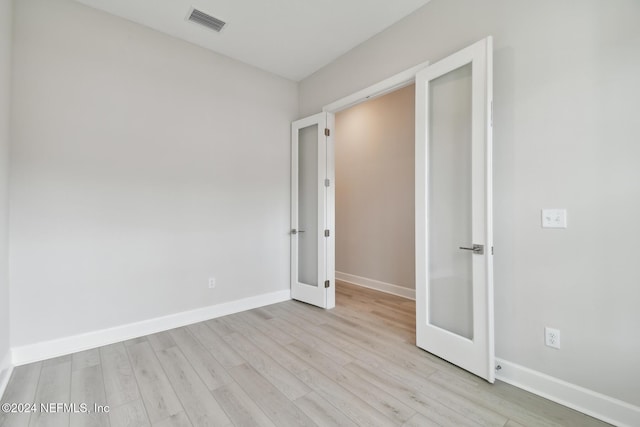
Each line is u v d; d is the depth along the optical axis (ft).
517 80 6.36
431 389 6.18
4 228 6.57
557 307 5.86
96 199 8.14
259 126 11.68
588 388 5.49
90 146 8.05
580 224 5.58
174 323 9.45
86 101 8.00
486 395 5.98
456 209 7.36
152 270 9.07
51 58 7.53
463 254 7.21
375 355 7.64
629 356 5.09
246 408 5.58
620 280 5.18
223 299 10.61
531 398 5.90
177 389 6.16
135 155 8.77
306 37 9.69
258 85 11.65
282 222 12.40
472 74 6.64
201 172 10.10
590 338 5.48
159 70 9.23
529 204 6.20
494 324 6.72
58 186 7.60
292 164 12.48
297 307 11.51
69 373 6.73
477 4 7.02
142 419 5.29
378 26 9.14
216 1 7.96
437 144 7.79
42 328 7.36
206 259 10.19
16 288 7.03
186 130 9.77
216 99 10.49
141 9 8.23
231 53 10.61
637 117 5.01
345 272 15.96
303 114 12.69
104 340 8.20
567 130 5.72
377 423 5.19
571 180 5.67
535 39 6.11
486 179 6.34
